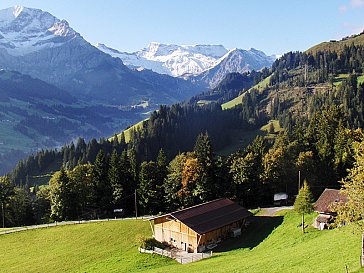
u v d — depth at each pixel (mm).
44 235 98938
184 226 85688
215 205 96312
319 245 61219
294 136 153875
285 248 69688
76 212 126562
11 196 134750
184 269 65688
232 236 89750
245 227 94562
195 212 90188
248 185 118562
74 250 86562
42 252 87312
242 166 118562
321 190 127188
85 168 139125
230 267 60562
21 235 100250
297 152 139250
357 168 41094
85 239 93250
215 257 75688
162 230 90125
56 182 125750
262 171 119875
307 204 77750
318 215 79812
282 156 122312
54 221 124188
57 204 123938
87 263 77875
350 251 52438
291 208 105125
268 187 120250
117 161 132250
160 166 130250
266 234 86500
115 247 86438
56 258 82312
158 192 123250
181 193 117500
